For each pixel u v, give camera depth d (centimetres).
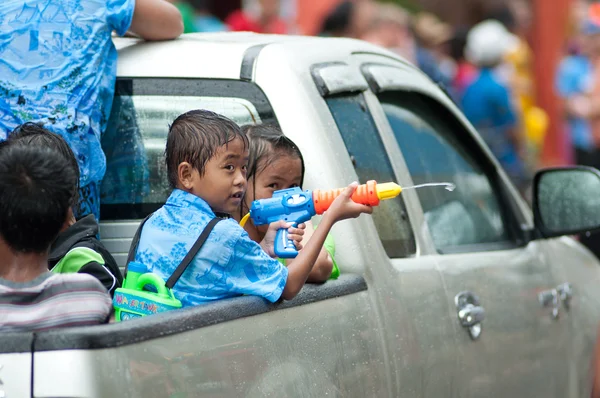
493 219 1089
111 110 879
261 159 782
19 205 591
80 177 826
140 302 660
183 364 596
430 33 2769
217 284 689
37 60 847
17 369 538
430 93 1056
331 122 858
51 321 588
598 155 2166
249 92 853
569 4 3453
